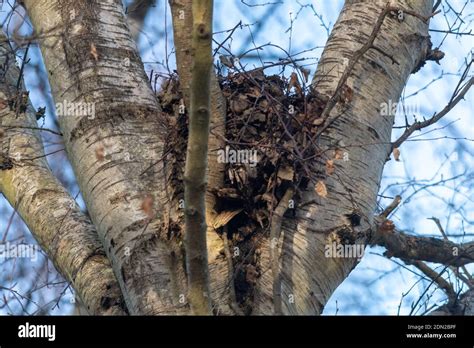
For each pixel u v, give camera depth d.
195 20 5.35
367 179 7.24
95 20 7.73
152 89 7.75
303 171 6.84
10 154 8.16
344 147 7.08
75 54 7.48
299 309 6.45
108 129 7.07
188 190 5.54
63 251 7.38
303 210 6.85
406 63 8.07
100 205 6.75
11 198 7.97
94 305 6.86
